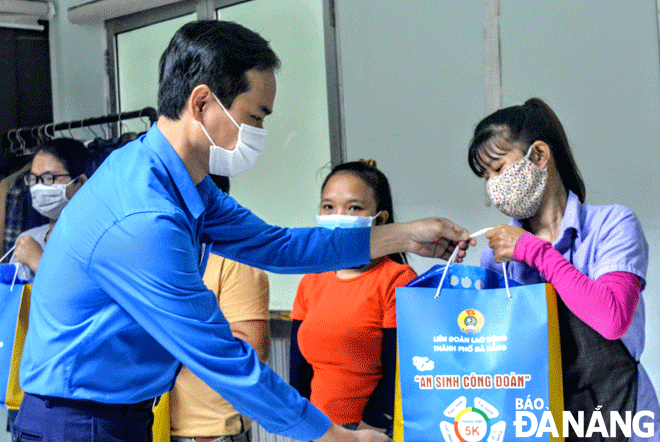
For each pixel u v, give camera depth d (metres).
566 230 1.36
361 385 1.58
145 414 1.18
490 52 2.38
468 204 2.46
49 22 3.77
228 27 1.08
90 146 2.70
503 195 1.38
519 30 2.32
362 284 1.63
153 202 1.01
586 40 2.18
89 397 1.09
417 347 1.25
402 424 1.25
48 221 2.87
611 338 1.22
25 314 1.61
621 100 2.11
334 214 1.75
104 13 3.51
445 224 1.43
